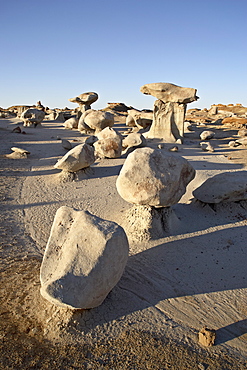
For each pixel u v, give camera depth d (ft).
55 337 11.09
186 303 13.46
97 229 12.44
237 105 161.68
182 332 11.70
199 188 24.20
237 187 22.50
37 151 49.85
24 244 19.31
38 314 12.29
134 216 19.85
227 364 10.23
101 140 41.16
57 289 10.96
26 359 10.18
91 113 67.10
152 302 13.44
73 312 11.65
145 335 11.43
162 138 59.52
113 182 31.53
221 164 40.50
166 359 10.35
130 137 44.91
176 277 15.33
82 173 33.12
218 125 95.55
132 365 10.08
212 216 22.52
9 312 12.44
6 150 49.49
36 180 33.50
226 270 15.90
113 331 11.54
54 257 12.76
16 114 132.67
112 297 13.38
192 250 17.69
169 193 18.63
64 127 87.61
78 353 10.50
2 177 34.35
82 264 11.74
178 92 57.26
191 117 126.93
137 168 18.61
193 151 50.65
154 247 17.98
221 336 11.59
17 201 27.22
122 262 12.62
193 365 10.13
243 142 56.54
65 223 13.80
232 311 13.01
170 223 19.71
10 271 15.72
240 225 21.03
